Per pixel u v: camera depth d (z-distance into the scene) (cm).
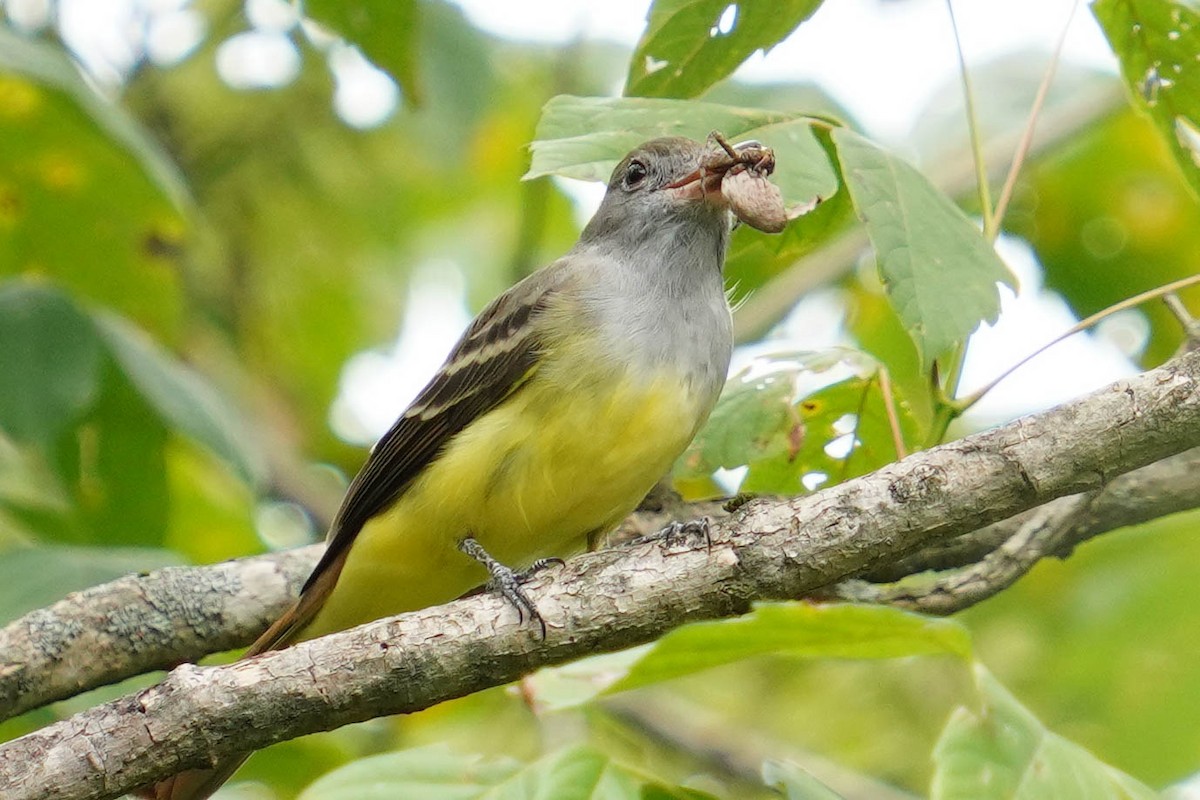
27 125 1311
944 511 803
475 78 1515
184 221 1373
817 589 815
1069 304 1512
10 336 1184
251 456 1249
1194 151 1012
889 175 861
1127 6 957
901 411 1052
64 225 1373
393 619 799
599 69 1667
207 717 760
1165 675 1424
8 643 986
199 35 1565
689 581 808
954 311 832
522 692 626
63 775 744
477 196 1786
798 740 1505
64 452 1220
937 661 1484
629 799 727
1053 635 1488
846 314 1585
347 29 1165
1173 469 1021
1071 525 998
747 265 1548
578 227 1784
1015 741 654
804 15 980
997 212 939
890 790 1344
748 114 918
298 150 1605
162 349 1355
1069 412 812
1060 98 1619
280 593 1062
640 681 633
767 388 1048
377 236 1670
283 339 1684
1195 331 877
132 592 1026
